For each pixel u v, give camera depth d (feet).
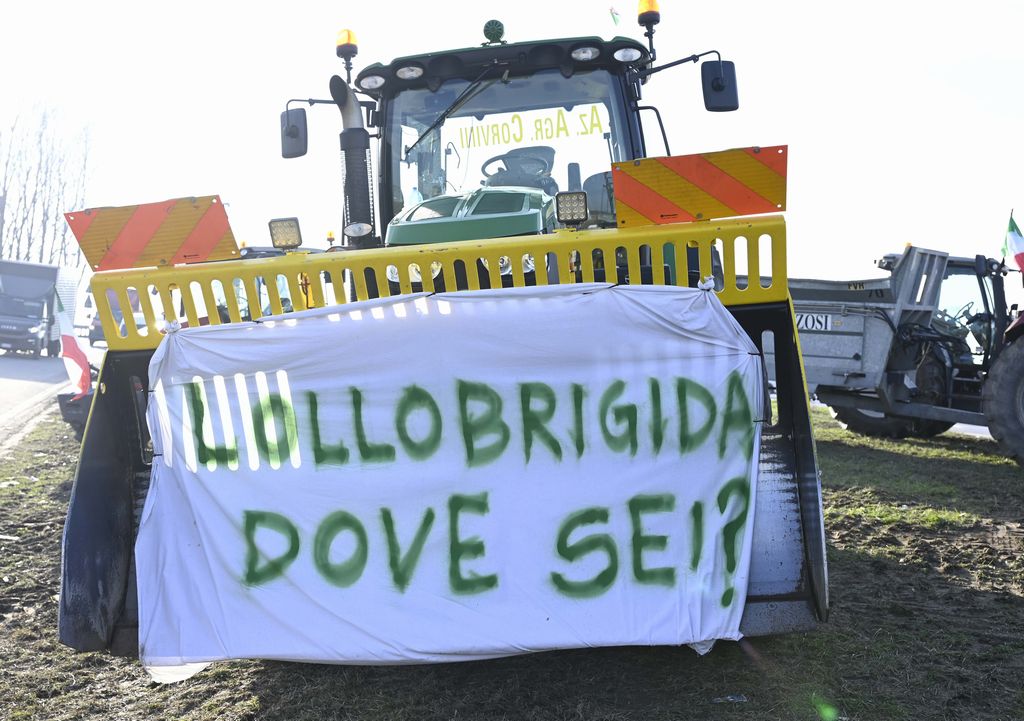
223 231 12.85
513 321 12.43
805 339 33.53
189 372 12.59
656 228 12.57
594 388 12.46
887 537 20.53
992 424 28.48
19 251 140.36
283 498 12.46
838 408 37.40
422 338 12.46
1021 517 22.30
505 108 19.25
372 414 12.50
